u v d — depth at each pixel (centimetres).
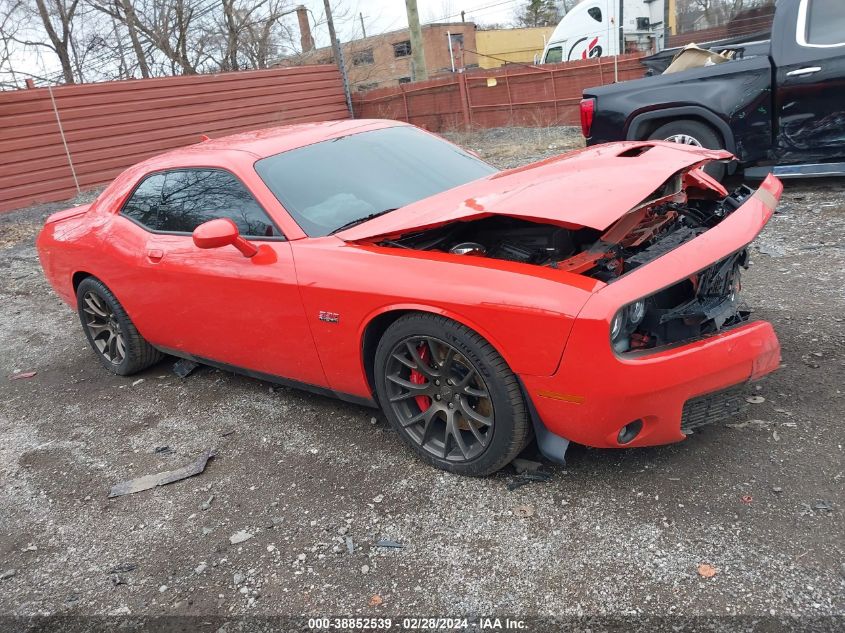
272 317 337
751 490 257
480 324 259
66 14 2270
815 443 278
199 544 282
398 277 284
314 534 276
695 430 301
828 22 579
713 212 340
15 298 742
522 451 307
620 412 244
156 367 496
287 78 1778
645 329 268
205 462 345
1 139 1295
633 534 246
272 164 361
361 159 380
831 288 429
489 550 251
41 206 1338
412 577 244
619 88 685
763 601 208
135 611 250
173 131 1565
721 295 282
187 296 379
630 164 300
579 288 243
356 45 3534
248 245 327
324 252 314
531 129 1523
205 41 2514
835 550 223
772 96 605
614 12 1750
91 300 474
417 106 1795
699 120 650
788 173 618
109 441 389
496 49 4169
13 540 307
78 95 1393
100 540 297
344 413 375
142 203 422
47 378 503
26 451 390
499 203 274
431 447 306
